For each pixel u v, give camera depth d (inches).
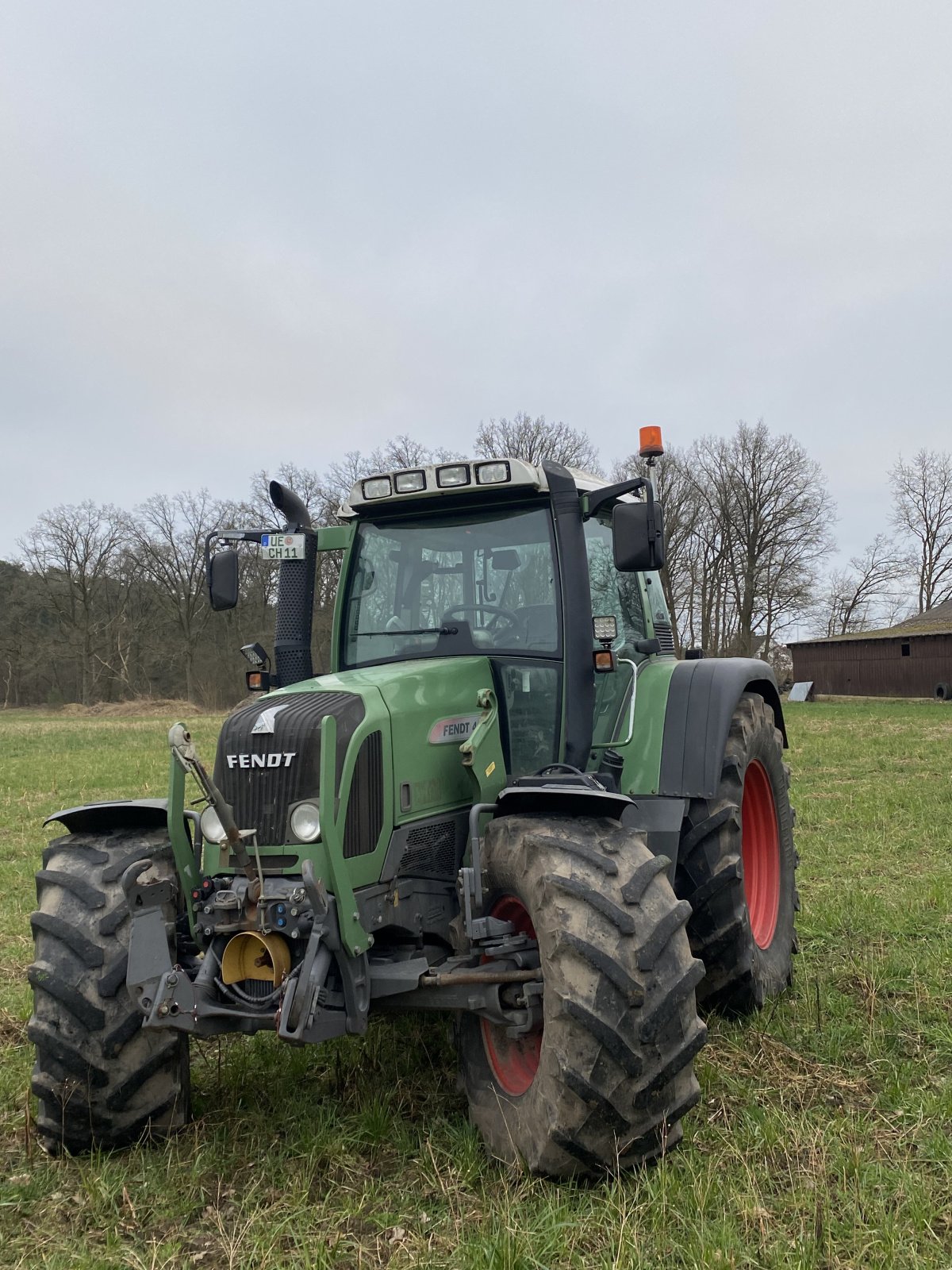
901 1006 183.3
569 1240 110.5
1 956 232.7
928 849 326.0
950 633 1584.6
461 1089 146.4
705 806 179.5
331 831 130.1
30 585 2301.9
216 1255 112.5
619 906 124.1
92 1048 134.4
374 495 179.9
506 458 169.8
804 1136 132.1
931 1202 115.8
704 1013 184.4
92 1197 124.3
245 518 1744.6
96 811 153.6
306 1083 157.6
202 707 2031.3
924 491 2410.2
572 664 164.7
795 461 1849.2
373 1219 116.7
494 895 141.5
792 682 1879.9
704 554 1904.5
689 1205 115.8
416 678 155.0
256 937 129.3
